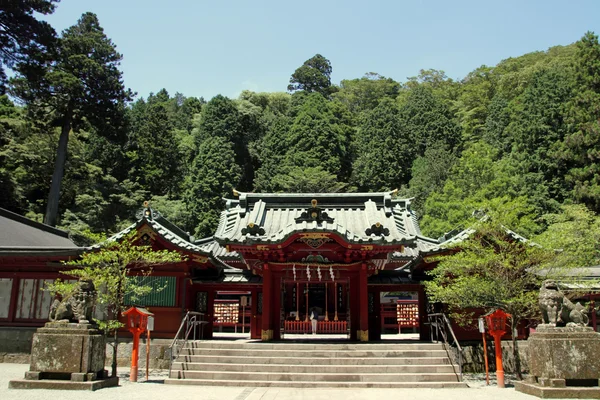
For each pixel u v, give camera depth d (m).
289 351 17.38
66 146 45.66
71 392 12.99
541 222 43.50
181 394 13.66
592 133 41.38
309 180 56.31
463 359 19.59
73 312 14.41
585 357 13.23
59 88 43.94
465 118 79.50
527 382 14.40
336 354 17.23
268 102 96.19
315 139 65.00
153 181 62.16
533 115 50.69
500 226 17.78
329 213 21.88
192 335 22.05
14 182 44.59
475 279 16.95
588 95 43.12
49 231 32.09
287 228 18.84
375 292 22.59
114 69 48.34
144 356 20.23
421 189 55.12
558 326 13.98
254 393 14.02
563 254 17.38
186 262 21.20
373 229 18.62
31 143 46.81
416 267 22.23
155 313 20.98
